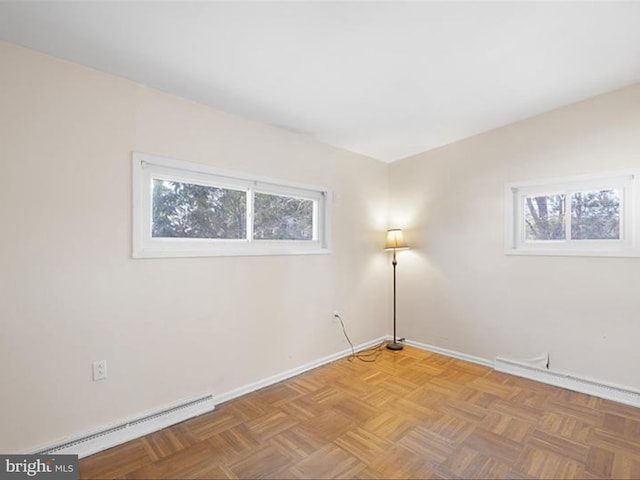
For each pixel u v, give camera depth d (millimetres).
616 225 2592
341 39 1788
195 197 2455
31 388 1758
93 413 1945
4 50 1687
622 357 2518
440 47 1909
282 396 2602
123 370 2055
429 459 1843
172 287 2264
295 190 3113
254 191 2801
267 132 2838
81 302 1906
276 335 2879
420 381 2869
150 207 2213
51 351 1814
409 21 1674
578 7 1632
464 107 2719
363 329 3725
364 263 3742
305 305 3121
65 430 1854
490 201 3209
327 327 3322
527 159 2973
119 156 2043
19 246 1723
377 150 3607
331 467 1783
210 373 2449
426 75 2207
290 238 3090
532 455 1873
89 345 1934
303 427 2162
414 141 3406
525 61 2096
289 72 2084
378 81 2248
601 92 2574
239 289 2627
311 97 2418
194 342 2365
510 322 3080
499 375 2996
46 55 1806
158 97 2211
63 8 1465
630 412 2338
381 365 3246
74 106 1889
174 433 2102
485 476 1711
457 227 3443
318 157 3262
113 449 1939
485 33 1802
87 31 1631
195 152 2381
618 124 2531
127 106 2080
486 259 3234
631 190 2510
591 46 1963
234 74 2078
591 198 2709
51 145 1812
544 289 2887
